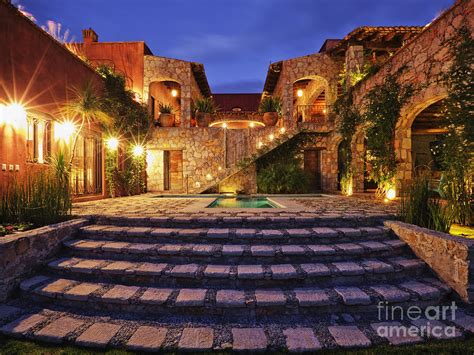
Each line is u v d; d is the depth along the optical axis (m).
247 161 11.08
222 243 3.68
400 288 2.84
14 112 5.34
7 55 5.21
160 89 14.84
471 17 4.65
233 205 7.05
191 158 12.63
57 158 5.59
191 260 3.34
